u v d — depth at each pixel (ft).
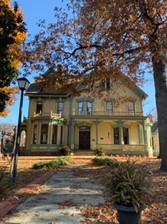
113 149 86.33
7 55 39.19
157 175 30.01
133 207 12.09
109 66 44.14
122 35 36.76
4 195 18.21
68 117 92.94
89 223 13.83
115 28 35.73
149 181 13.30
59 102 94.89
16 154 26.50
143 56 40.60
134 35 36.81
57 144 87.45
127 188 12.45
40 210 16.17
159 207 17.02
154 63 37.45
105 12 37.81
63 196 20.26
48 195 20.56
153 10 34.12
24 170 37.19
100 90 53.93
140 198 12.41
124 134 91.81
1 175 20.07
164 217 14.92
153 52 34.24
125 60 44.42
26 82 28.25
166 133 34.40
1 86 38.09
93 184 25.76
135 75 50.98
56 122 89.25
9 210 15.69
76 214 15.47
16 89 59.77
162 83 36.37
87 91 49.73
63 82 45.11
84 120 89.40
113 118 88.79
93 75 45.52
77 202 18.35
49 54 42.27
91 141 90.53
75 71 44.60
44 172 35.04
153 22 34.60
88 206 17.29
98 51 40.75
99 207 17.04
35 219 14.35
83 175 32.07
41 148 85.97
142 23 36.17
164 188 22.85
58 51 42.70
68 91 47.60
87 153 84.64
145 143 87.81
